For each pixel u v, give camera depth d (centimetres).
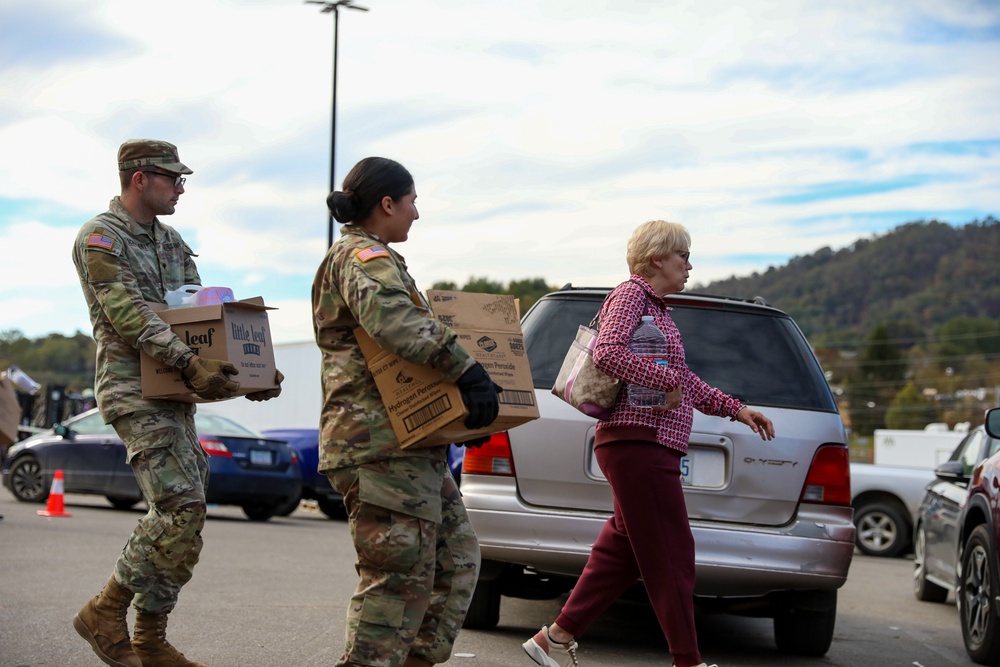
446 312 370
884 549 1492
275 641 560
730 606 610
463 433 350
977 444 992
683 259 461
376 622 347
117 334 435
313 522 1459
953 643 712
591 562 469
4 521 1120
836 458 563
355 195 368
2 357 10125
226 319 428
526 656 551
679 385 440
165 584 434
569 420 561
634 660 568
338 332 356
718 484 555
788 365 584
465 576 379
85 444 1387
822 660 609
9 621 568
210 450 1310
